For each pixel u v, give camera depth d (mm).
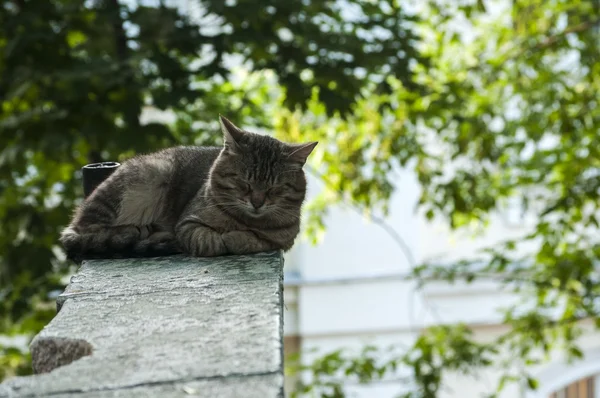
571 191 8898
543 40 10016
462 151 9344
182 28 7582
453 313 12078
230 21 7441
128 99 7441
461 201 9398
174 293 3484
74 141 7492
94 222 4703
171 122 10102
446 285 12039
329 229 11836
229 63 10594
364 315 11883
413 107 9367
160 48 7598
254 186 4633
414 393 8906
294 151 4891
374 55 7938
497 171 10836
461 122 9258
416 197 11891
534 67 9812
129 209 4816
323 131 9617
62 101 7691
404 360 9164
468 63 10297
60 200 9156
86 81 7332
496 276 11008
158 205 4926
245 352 2680
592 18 9812
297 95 7789
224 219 4570
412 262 10375
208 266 4086
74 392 2414
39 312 8438
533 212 12516
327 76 7750
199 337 2857
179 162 5109
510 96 10188
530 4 9820
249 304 3252
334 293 11867
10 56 7598
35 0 7582
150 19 7625
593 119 9273
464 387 12133
